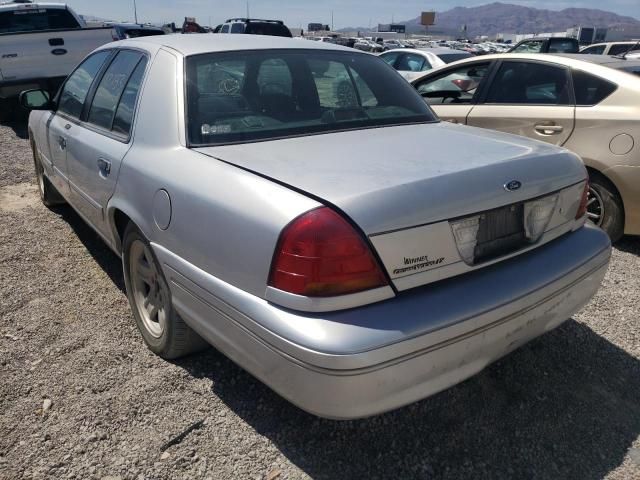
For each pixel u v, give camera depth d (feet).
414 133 9.04
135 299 9.95
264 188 6.62
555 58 15.28
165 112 8.67
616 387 8.94
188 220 7.34
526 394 8.71
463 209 6.65
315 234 5.98
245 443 7.64
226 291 6.73
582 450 7.63
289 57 9.98
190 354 9.45
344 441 7.72
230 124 8.48
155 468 7.20
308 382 5.94
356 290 6.04
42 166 16.49
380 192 6.23
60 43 29.81
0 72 28.66
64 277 12.59
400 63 34.37
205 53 9.29
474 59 17.33
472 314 6.48
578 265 7.89
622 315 11.12
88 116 11.60
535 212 7.60
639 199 13.62
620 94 13.83
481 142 8.56
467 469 7.30
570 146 14.48
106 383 8.80
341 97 9.99
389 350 5.90
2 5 34.45
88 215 11.62
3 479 6.98
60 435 7.72
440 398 8.57
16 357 9.45
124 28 55.98
